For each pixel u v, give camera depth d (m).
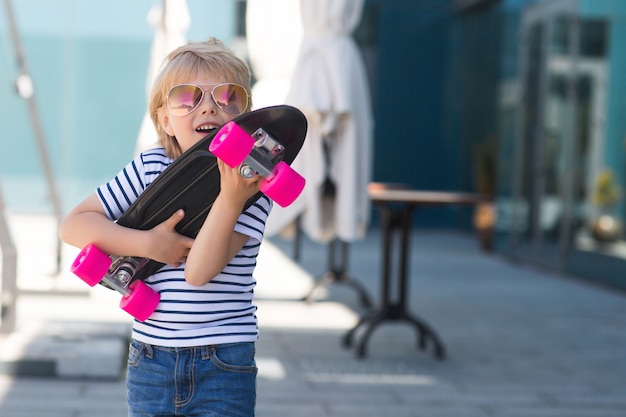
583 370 6.46
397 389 5.71
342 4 7.19
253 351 2.49
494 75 14.91
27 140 16.02
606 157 10.59
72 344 5.67
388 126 17.14
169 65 2.47
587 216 11.12
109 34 16.11
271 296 8.97
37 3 15.93
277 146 2.14
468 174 16.66
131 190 2.47
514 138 13.68
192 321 2.39
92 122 16.19
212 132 2.18
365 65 17.06
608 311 9.12
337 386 5.71
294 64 7.88
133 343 2.49
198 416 2.43
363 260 12.71
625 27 10.16
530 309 9.05
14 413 4.76
